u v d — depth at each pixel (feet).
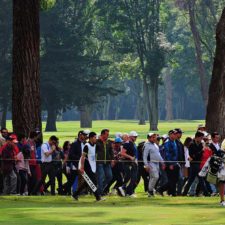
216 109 256.73
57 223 127.75
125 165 200.03
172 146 202.08
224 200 173.47
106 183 199.72
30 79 243.19
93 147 177.06
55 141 201.05
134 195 199.41
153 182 198.18
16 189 198.70
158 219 132.77
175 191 203.10
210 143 198.90
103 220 131.85
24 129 241.55
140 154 212.84
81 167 175.94
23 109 242.17
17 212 147.02
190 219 132.46
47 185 204.64
